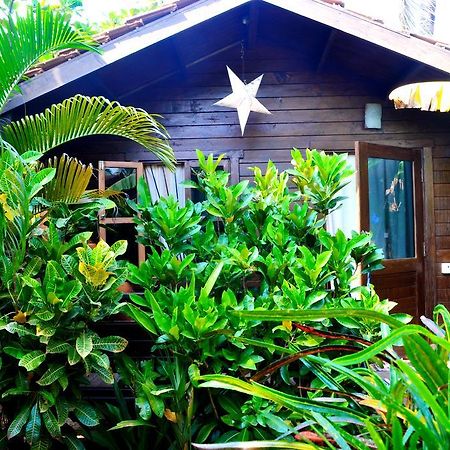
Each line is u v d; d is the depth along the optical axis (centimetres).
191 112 429
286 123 429
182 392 196
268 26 400
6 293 201
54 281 194
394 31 344
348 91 430
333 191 262
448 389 81
